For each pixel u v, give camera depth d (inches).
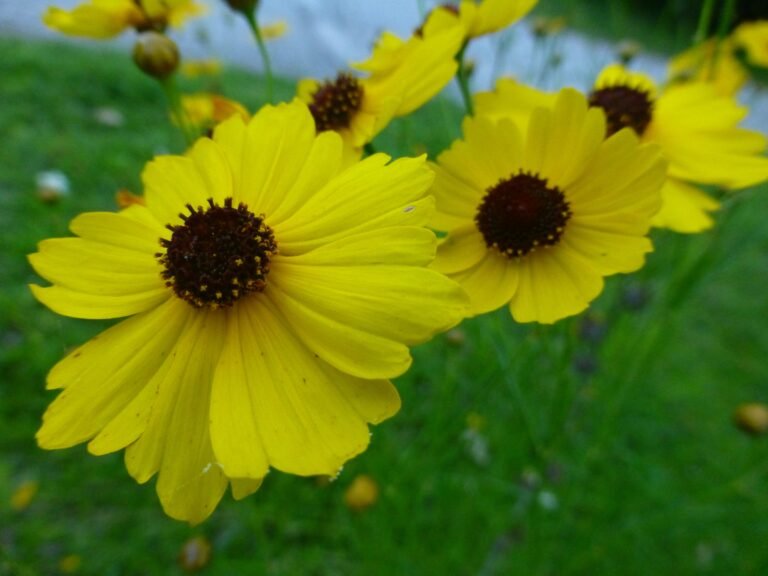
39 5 16.7
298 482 5.9
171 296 2.4
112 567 5.8
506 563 5.8
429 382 7.2
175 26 4.6
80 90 12.7
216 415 2.0
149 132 11.8
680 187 3.5
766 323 9.2
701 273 4.6
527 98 3.7
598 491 6.1
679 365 8.2
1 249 8.3
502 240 2.8
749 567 5.9
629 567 6.1
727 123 3.6
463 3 3.4
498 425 6.3
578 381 5.2
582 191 2.8
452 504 6.1
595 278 2.6
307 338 2.1
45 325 7.4
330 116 3.3
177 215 2.5
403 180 2.2
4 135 10.8
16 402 6.7
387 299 2.0
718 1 6.7
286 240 2.3
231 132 2.6
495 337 4.3
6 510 6.1
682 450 7.3
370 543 5.4
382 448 5.6
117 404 2.2
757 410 4.7
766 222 6.4
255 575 5.6
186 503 2.0
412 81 3.1
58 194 6.6
